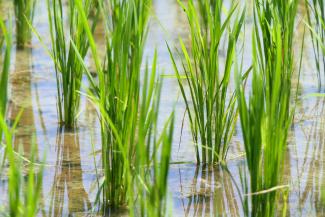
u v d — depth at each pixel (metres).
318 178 6.59
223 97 6.91
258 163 5.35
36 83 9.34
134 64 5.89
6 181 6.46
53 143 7.45
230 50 6.76
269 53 6.32
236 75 5.50
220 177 6.69
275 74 5.43
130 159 6.03
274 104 5.34
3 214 5.54
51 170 6.80
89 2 7.91
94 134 7.71
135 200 5.94
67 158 7.09
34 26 11.76
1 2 13.12
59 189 6.40
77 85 7.91
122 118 5.92
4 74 5.09
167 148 4.68
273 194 5.39
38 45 10.95
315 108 8.36
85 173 6.76
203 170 6.83
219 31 6.83
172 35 11.30
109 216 5.89
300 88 8.93
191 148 7.31
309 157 7.06
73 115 7.89
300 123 7.93
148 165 5.46
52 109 8.43
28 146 7.34
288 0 7.33
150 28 11.73
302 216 5.88
